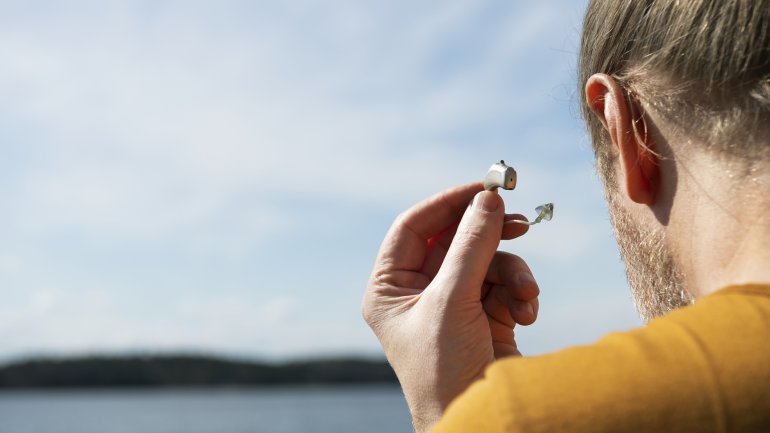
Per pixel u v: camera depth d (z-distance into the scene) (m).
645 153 1.07
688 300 1.04
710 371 0.76
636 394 0.76
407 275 1.75
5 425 113.50
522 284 1.70
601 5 1.19
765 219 0.92
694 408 0.75
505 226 1.58
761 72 0.94
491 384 0.82
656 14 1.06
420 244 1.80
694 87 1.00
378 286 1.69
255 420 114.50
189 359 177.25
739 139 0.95
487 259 1.52
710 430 0.74
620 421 0.75
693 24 1.00
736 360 0.77
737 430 0.73
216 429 94.56
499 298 1.74
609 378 0.78
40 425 119.88
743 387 0.75
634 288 1.18
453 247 1.53
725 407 0.74
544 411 0.77
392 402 177.00
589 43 1.23
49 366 172.12
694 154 1.00
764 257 0.90
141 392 174.62
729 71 0.96
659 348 0.80
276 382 178.50
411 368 1.49
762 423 0.73
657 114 1.05
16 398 169.00
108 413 159.25
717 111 0.97
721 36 0.97
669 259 1.06
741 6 0.96
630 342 0.82
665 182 1.06
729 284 0.93
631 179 1.08
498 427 0.78
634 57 1.10
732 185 0.95
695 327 0.81
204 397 176.25
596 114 1.21
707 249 0.97
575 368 0.80
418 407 1.46
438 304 1.48
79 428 102.19
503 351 1.75
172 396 174.38
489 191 1.57
